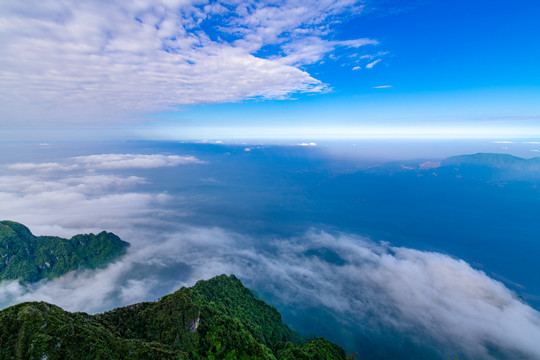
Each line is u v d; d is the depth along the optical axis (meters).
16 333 49.91
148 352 59.31
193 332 75.38
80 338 52.91
